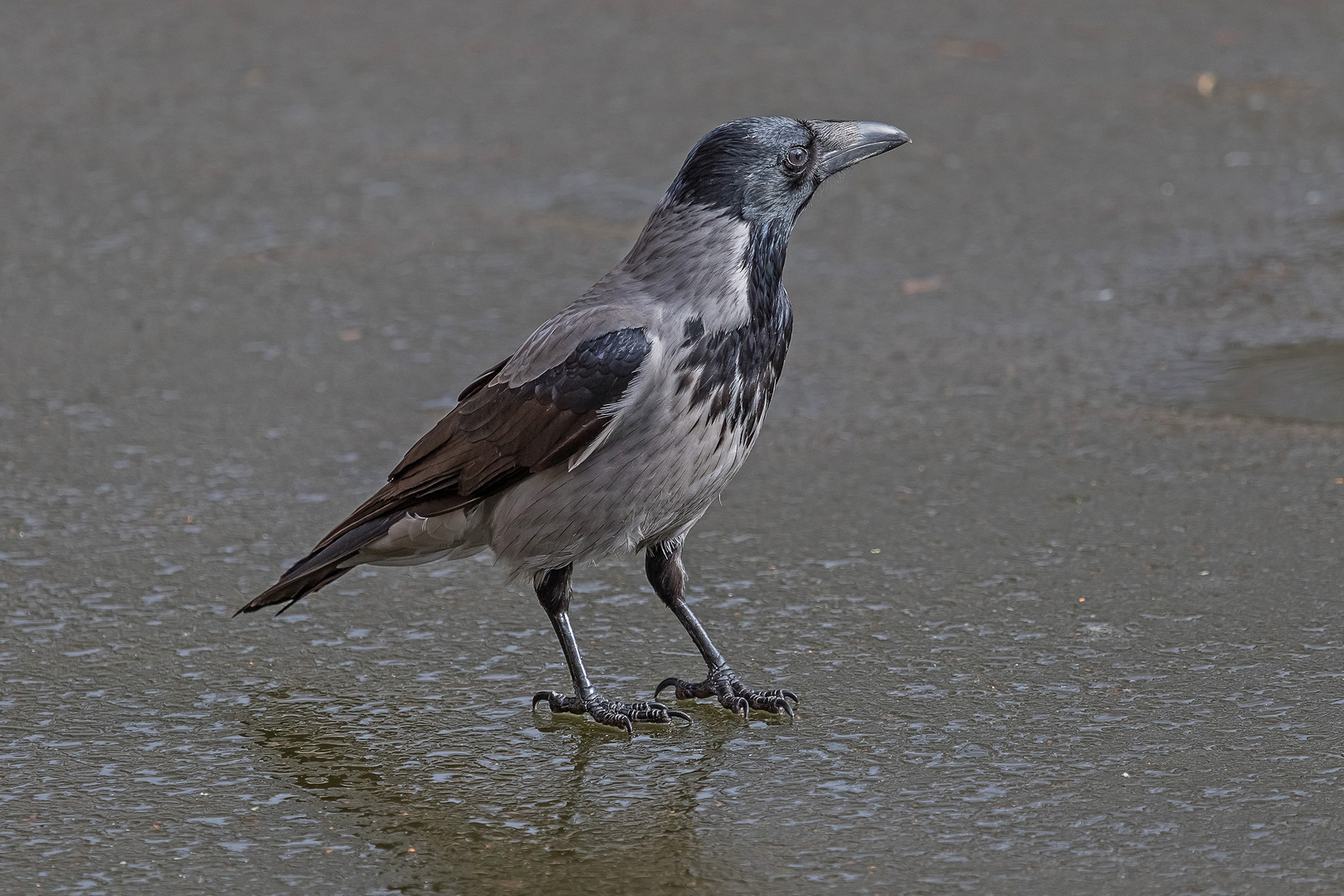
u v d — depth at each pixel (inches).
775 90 873.5
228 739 332.8
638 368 321.4
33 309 609.0
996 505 448.8
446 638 381.7
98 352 570.6
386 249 675.4
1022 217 701.9
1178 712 335.6
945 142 798.5
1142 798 301.7
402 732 337.4
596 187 740.7
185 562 419.2
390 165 781.3
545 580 347.3
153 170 772.6
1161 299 609.6
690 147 787.4
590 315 329.4
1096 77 896.3
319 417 518.0
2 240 682.8
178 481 470.3
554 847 290.8
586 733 337.7
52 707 345.1
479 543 354.9
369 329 592.4
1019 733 329.4
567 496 332.2
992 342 576.4
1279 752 317.1
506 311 608.4
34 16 1057.5
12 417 514.3
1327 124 804.6
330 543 351.3
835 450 492.4
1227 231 674.2
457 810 305.1
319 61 956.6
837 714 341.1
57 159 786.2
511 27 1029.2
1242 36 970.7
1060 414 512.1
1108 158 770.2
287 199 736.3
